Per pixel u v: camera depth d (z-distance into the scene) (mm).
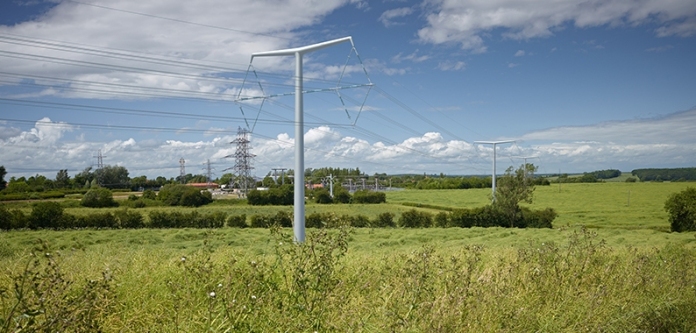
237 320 6070
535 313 7668
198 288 7457
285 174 156000
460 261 10797
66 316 5004
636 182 164875
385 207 88250
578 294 8633
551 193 120250
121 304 7254
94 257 13148
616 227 63375
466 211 60781
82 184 131875
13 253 23328
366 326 6387
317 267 6785
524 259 10359
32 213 49281
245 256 11188
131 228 52969
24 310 4898
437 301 6898
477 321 6723
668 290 9742
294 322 6203
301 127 33875
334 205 91688
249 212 74250
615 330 7852
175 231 45094
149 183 137625
